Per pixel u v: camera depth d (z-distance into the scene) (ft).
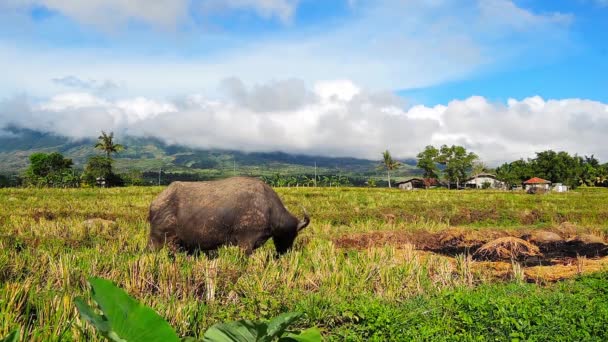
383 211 67.21
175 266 21.86
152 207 28.07
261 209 27.43
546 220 66.59
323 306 19.19
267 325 8.60
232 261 24.56
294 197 98.89
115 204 70.85
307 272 24.09
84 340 13.42
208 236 26.91
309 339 9.01
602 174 269.44
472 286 24.38
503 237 43.39
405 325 16.99
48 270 21.58
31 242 31.71
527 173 265.54
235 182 27.94
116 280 20.62
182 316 16.80
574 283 24.59
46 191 110.73
